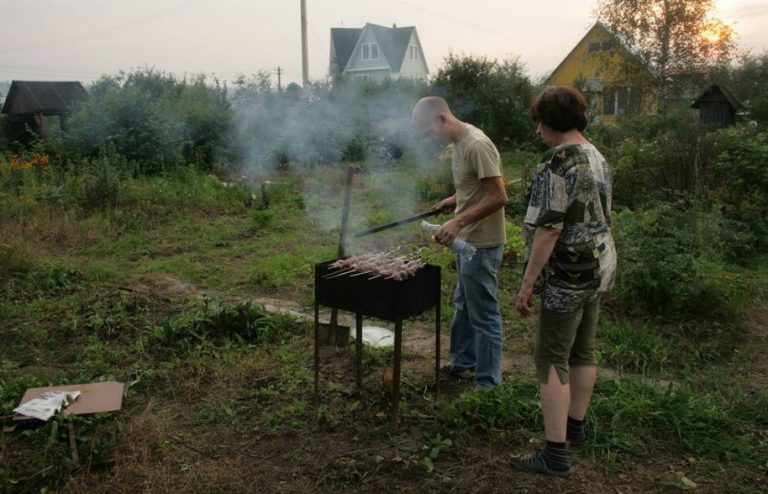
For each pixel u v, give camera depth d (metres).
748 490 2.73
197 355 4.29
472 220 3.36
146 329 4.88
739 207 8.39
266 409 3.57
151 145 13.83
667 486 2.79
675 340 4.77
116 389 3.65
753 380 4.05
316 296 3.54
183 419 3.49
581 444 3.10
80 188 10.38
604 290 2.79
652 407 3.34
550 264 2.73
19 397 3.66
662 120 16.44
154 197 10.78
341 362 4.23
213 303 5.18
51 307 5.43
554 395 2.79
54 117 20.97
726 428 3.24
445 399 3.70
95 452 3.01
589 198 2.64
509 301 5.75
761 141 9.11
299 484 2.85
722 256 7.02
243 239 8.97
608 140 15.38
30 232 8.34
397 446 3.12
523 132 23.27
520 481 2.84
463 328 3.93
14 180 11.06
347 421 3.40
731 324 5.00
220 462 3.03
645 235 6.01
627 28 25.84
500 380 3.72
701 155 9.38
